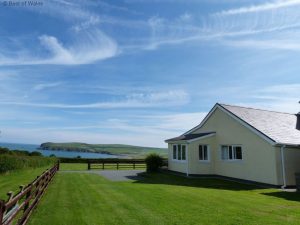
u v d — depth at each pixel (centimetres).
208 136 2233
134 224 749
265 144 1755
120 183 1680
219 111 2214
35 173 2284
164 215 848
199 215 852
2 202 459
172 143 2523
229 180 1983
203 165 2205
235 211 912
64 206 959
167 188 1458
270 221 790
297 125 2136
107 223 755
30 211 804
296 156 1773
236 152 2016
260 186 1703
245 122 1905
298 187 1472
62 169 3023
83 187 1458
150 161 2578
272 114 2272
